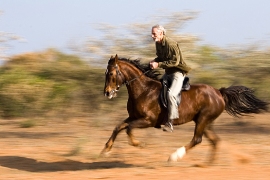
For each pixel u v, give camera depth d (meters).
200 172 11.80
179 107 12.72
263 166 12.88
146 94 12.56
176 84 12.55
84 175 11.38
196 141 13.11
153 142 16.98
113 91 12.44
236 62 22.86
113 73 12.38
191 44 22.33
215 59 22.86
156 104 12.55
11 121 23.69
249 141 17.25
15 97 24.73
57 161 13.78
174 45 12.43
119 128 12.48
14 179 11.00
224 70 22.89
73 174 11.53
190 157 14.21
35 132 19.81
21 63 26.11
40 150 15.36
